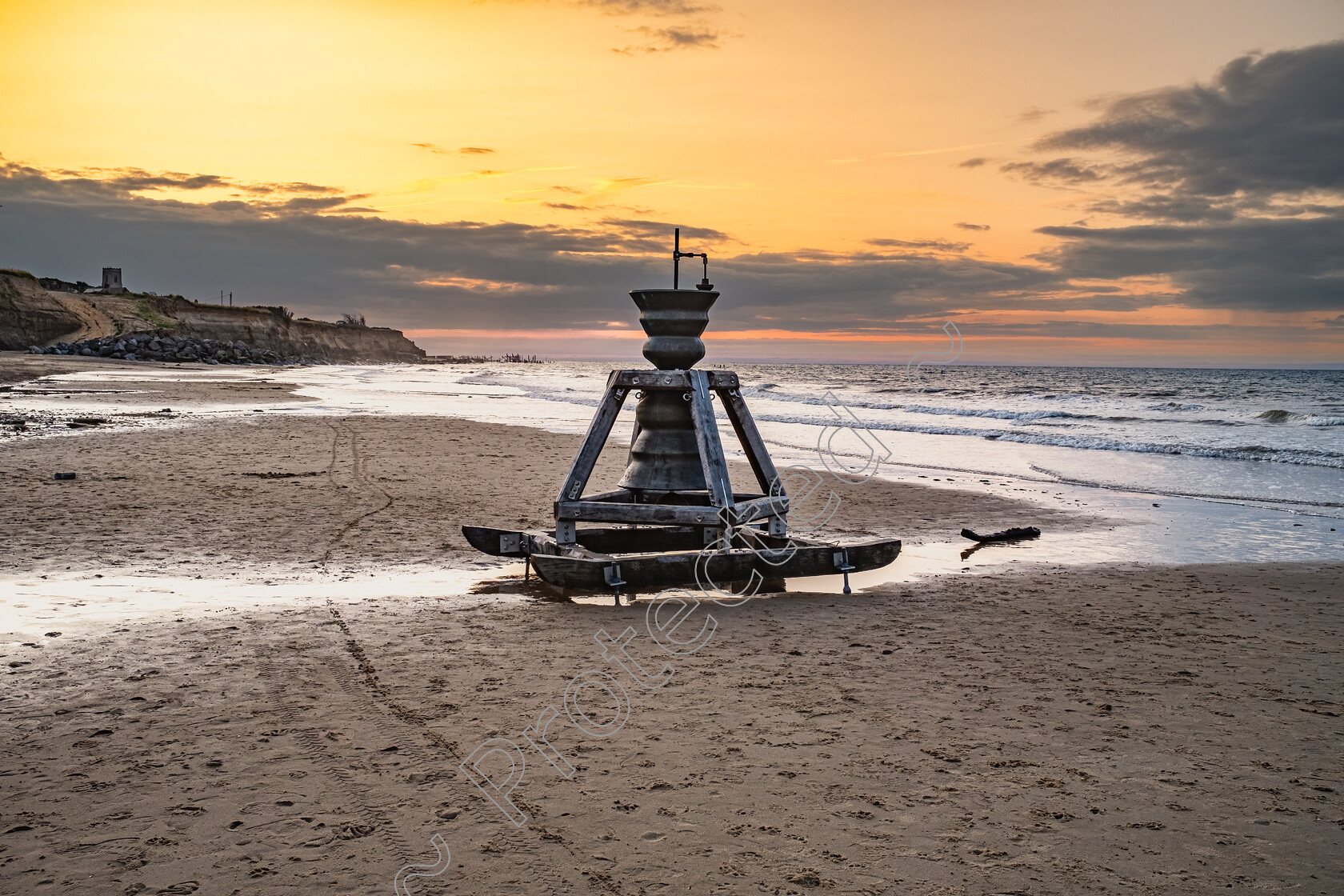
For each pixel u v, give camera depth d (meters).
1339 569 8.84
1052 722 4.68
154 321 104.06
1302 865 3.30
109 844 3.35
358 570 8.32
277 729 4.49
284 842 3.39
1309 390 61.50
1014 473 17.27
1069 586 8.05
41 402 29.20
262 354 106.75
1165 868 3.28
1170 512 12.60
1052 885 3.15
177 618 6.55
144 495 11.84
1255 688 5.24
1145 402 43.16
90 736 4.38
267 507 11.35
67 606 6.79
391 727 4.53
